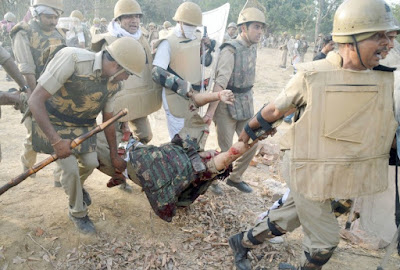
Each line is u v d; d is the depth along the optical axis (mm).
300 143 2227
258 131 2459
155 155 2980
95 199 3838
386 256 2656
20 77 3180
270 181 4672
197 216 3715
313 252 2422
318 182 2232
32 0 3742
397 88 2570
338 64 2152
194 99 3600
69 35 6391
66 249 3098
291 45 17859
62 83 2699
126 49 2715
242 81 3992
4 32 12492
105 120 3197
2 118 6730
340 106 2137
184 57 3715
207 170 2959
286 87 2252
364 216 2934
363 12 2000
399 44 2971
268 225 2723
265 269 3066
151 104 3914
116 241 3258
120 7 3590
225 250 3268
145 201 3908
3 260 2896
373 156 2266
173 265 3051
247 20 3846
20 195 3785
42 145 3080
